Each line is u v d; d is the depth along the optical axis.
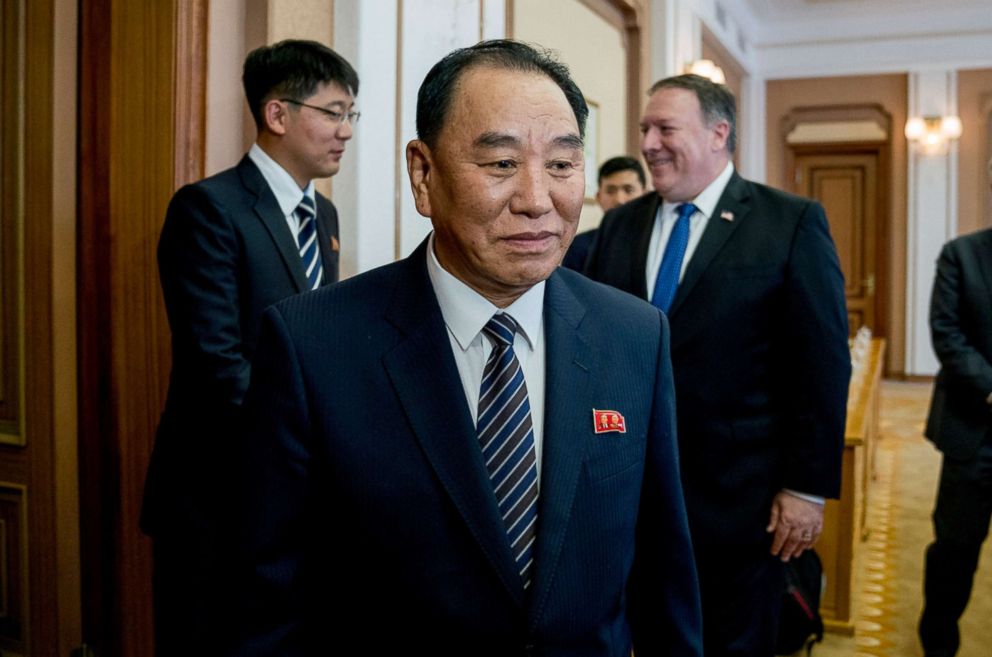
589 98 4.82
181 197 1.78
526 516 0.99
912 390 8.91
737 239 1.92
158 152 2.09
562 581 0.97
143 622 2.16
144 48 2.10
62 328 2.18
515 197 0.91
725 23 7.77
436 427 0.97
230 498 1.09
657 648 1.14
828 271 1.86
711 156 1.98
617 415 1.04
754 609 1.91
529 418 1.01
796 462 1.85
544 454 0.99
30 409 2.21
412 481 0.96
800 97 9.55
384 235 2.58
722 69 8.08
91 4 2.16
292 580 1.00
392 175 2.60
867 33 8.98
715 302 1.89
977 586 3.51
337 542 0.99
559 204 0.93
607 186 3.73
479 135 0.91
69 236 2.18
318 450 0.98
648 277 2.07
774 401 1.92
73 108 2.17
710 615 1.92
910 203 9.24
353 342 1.00
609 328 1.09
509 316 1.02
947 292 2.59
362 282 1.06
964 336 2.55
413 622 0.96
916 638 3.00
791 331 1.86
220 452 1.78
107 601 2.22
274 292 1.81
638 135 5.57
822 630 2.84
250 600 0.99
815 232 1.88
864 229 9.52
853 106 9.38
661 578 1.13
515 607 0.95
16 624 2.27
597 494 1.00
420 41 2.69
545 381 1.02
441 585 0.95
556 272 1.13
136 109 2.11
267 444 0.98
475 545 0.95
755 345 1.89
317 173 1.93
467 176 0.91
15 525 2.26
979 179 9.03
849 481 3.03
